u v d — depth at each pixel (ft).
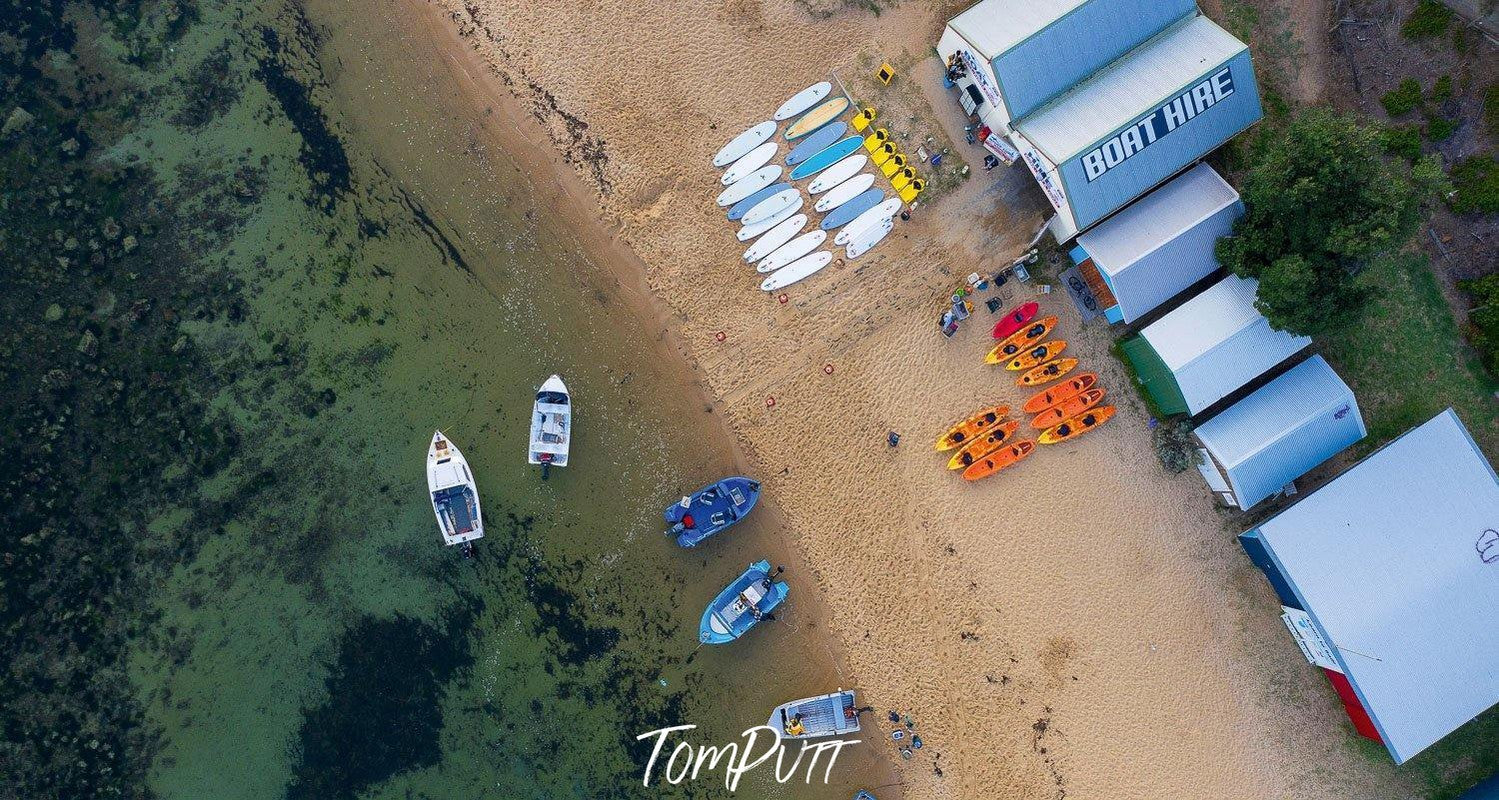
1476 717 78.18
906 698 82.74
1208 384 74.28
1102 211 72.84
